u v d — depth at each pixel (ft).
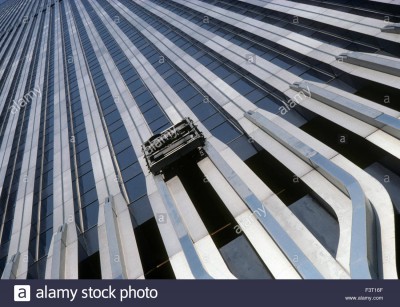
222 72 94.63
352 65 67.10
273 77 77.41
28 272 54.44
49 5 357.00
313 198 44.96
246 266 40.75
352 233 33.45
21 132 124.26
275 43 93.97
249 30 111.55
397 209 39.09
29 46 239.09
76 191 73.00
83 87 133.59
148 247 52.60
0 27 361.30
